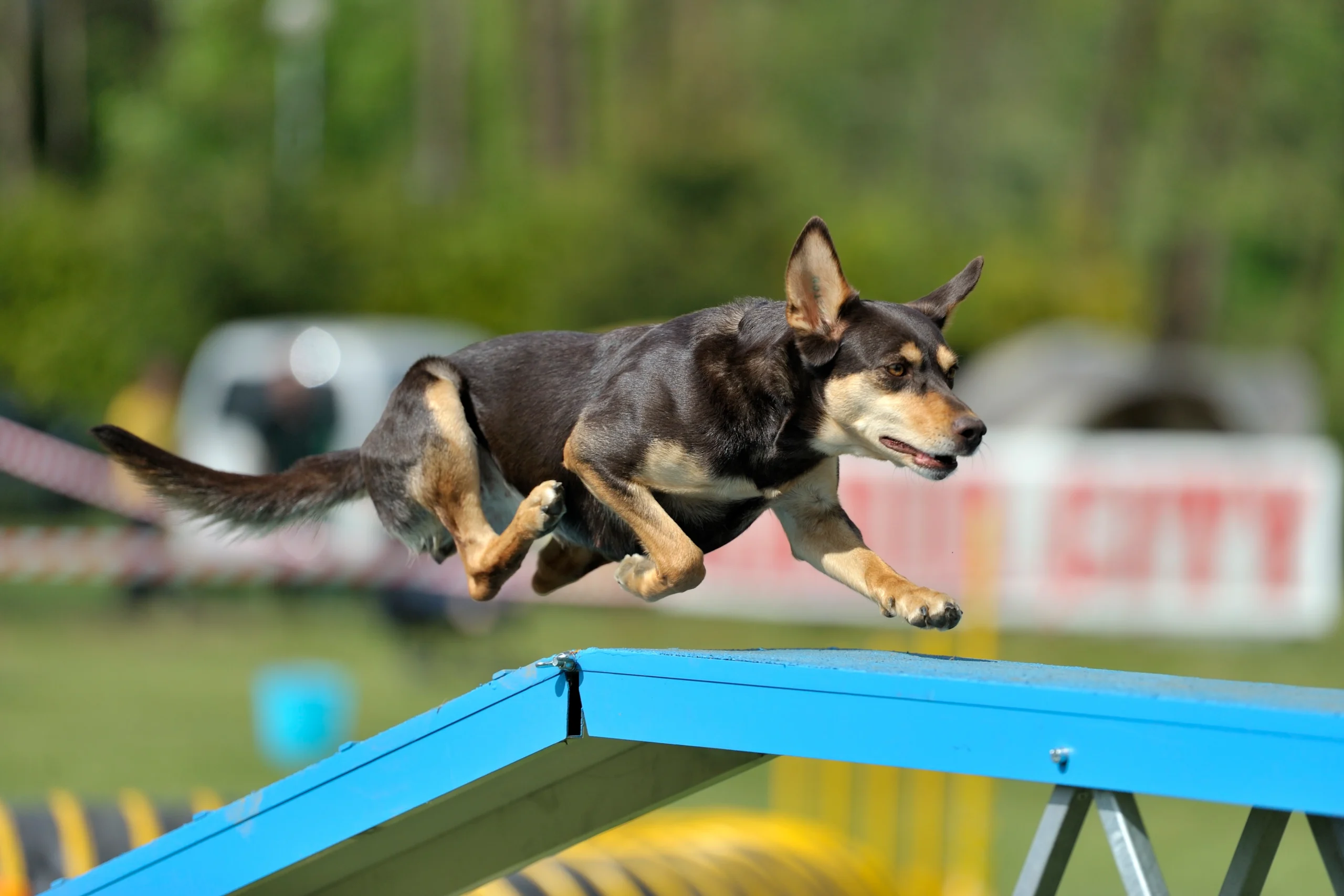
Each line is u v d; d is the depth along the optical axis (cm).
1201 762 322
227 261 2942
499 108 4625
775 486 491
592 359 516
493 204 3225
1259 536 1577
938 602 457
